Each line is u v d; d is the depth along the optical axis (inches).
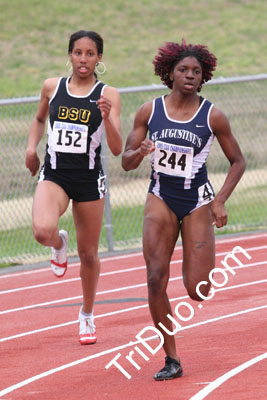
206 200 593.3
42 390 580.1
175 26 4045.3
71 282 1074.1
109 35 3897.6
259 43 3814.0
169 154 583.2
